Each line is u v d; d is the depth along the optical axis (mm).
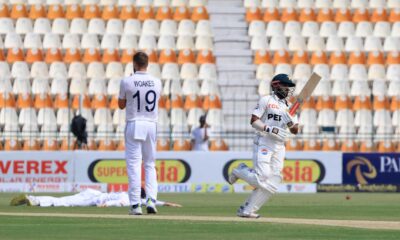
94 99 94750
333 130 93562
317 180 82250
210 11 106438
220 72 100438
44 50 100500
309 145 92312
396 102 97625
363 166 82688
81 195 56375
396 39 104875
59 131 90312
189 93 97062
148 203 47656
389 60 103188
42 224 40469
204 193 78500
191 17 105562
